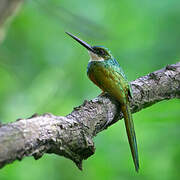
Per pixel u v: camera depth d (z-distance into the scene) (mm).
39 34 13414
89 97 12469
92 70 7484
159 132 9023
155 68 11320
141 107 6906
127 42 12539
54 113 12430
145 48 11859
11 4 9469
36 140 4164
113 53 12367
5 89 13016
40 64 13125
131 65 11719
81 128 4891
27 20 13039
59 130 4500
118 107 6355
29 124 4164
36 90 13125
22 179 9992
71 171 10703
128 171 9594
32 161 10570
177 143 8789
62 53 13469
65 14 11617
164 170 9180
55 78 13406
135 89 6715
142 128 9219
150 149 9406
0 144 3740
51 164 10844
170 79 7082
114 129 10711
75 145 4766
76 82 13062
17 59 12852
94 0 13453
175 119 8414
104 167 9758
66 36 13656
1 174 9609
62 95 13016
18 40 13078
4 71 13125
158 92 6977
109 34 12352
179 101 8586
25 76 12945
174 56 11281
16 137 3900
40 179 10406
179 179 8773
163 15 12102
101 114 5609
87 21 11695
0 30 9805
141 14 12789
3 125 3930
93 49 7969
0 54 12578
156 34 12000
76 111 5281
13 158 3908
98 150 10109
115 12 13367
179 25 11758
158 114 8578
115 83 6684
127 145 10227
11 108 12602
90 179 9922
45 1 11516
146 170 9484
